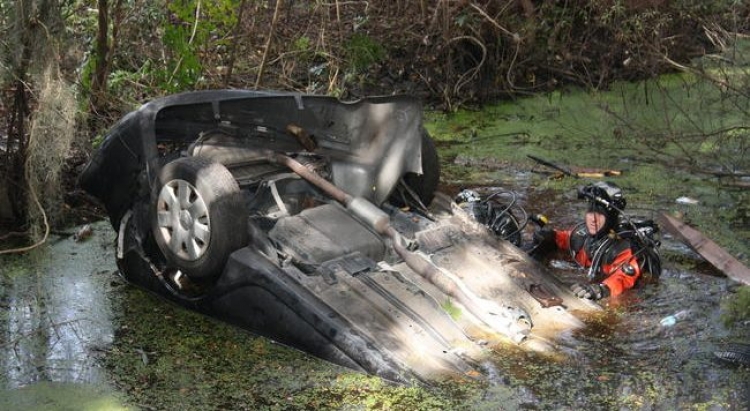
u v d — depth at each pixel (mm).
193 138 5969
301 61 10578
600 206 5953
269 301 4977
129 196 5688
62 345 5035
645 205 7535
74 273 6016
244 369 4723
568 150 9211
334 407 4324
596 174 8320
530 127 10102
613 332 5176
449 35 10773
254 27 10125
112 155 5652
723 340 5098
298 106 5852
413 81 11117
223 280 5152
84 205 7188
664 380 4637
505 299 5320
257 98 5750
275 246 5312
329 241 5426
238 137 5996
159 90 8766
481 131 9961
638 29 10992
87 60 8133
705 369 4766
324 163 6141
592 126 10055
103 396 4492
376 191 5957
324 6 10453
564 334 5121
